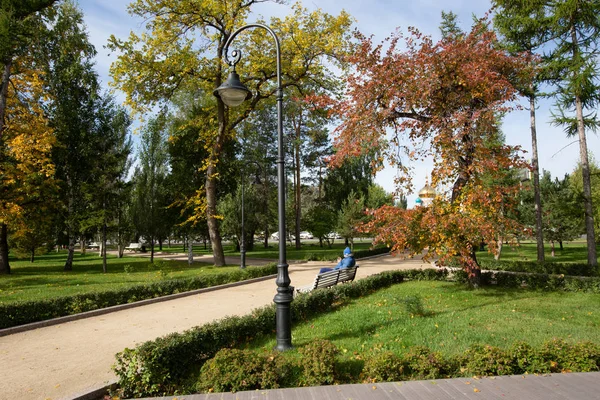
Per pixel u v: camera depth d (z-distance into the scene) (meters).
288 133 38.03
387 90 10.32
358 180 39.25
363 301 10.02
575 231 22.08
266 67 20.34
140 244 44.41
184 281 12.56
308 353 5.25
